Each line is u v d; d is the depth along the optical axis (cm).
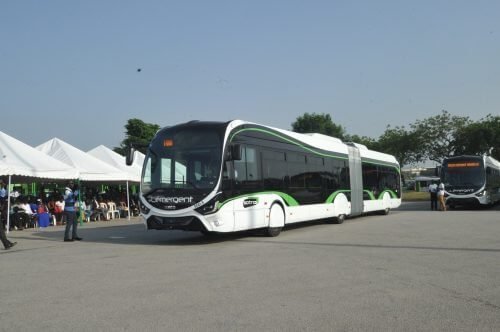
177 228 1312
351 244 1307
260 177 1494
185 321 586
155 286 783
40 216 2284
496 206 3512
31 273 928
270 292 733
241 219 1384
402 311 627
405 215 2550
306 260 1034
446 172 3025
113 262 1045
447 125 5600
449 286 771
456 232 1578
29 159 2133
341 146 2136
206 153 1341
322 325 567
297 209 1689
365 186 2350
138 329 557
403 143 5809
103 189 3741
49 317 610
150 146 1399
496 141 5266
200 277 854
